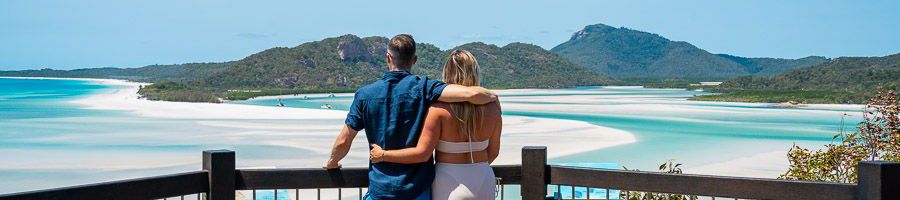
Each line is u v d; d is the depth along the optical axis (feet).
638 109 223.92
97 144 96.48
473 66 11.15
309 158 83.20
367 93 10.98
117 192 11.26
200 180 12.30
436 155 11.21
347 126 11.15
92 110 185.06
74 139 103.55
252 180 12.57
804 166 25.76
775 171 77.82
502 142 103.60
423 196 11.02
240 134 111.45
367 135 11.10
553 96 380.58
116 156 83.20
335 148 11.41
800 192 11.94
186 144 96.89
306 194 50.14
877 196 10.98
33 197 10.39
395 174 10.93
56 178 66.90
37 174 69.15
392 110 10.80
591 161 85.05
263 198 43.86
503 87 607.37
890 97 24.70
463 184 10.93
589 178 13.20
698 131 131.75
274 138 105.09
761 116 187.01
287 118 148.05
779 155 92.32
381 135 10.87
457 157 11.00
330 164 11.92
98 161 78.74
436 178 11.09
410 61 11.18
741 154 93.40
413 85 10.85
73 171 71.26
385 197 10.98
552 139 109.29
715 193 12.43
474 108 10.89
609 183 13.03
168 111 177.88
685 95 395.55
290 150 90.68
